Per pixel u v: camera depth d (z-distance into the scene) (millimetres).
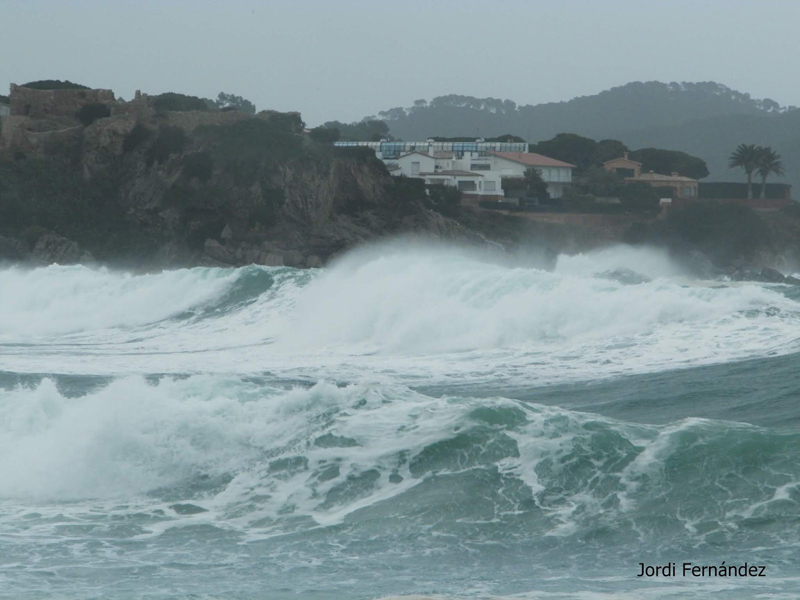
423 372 89375
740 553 42219
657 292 99500
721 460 48375
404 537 45188
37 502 50375
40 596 38406
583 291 101188
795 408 68000
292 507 48594
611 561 42000
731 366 82250
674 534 44219
